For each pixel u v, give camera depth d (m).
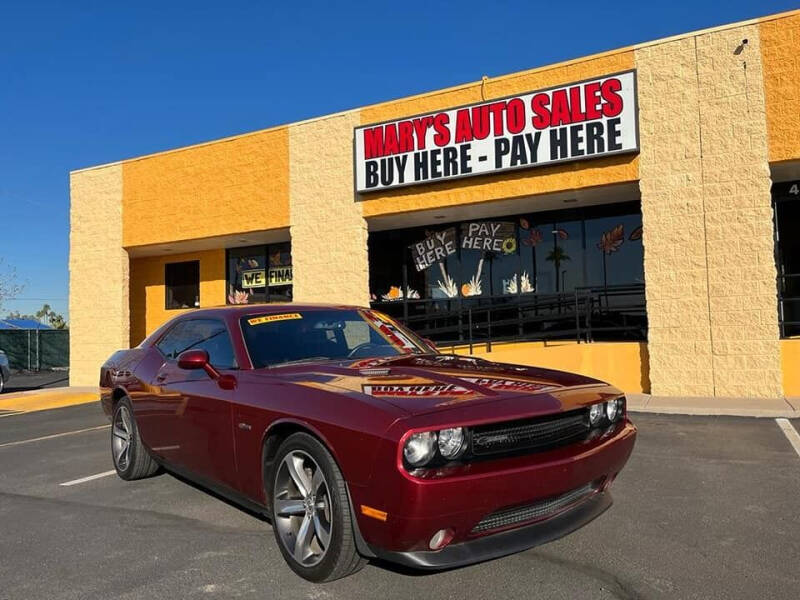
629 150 10.95
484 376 3.99
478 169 12.07
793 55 10.13
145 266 18.86
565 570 3.78
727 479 5.71
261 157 14.62
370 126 13.15
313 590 3.59
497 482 3.23
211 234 15.23
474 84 12.31
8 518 5.15
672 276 10.80
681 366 10.71
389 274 15.51
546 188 11.71
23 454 8.00
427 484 3.07
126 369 6.16
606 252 13.25
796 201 11.95
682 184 10.74
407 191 12.98
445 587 3.58
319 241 13.85
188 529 4.72
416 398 3.47
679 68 10.80
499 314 14.22
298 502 3.84
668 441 7.42
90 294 16.98
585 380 4.18
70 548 4.40
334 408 3.54
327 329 5.14
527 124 11.68
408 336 5.54
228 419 4.36
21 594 3.67
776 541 4.19
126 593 3.64
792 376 10.42
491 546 3.31
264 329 4.91
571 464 3.52
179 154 15.73
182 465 5.11
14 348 27.42
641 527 4.49
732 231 10.44
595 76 11.29
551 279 13.75
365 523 3.32
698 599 3.39
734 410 9.14
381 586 3.61
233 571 3.89
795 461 6.33
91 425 10.34
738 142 10.42
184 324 5.73
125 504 5.42
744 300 10.35
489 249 14.38
